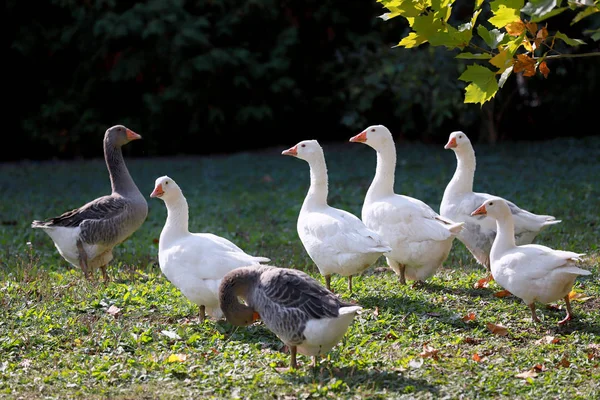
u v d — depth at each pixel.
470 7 19.70
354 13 25.05
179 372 6.77
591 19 20.53
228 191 18.27
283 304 6.40
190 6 23.77
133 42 23.09
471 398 6.11
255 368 6.84
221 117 23.30
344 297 8.76
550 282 7.47
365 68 23.19
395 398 6.07
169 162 22.59
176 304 8.65
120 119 24.03
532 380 6.40
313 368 6.74
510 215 7.96
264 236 13.41
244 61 22.95
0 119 24.73
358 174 19.14
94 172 21.34
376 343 7.32
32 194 18.14
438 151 22.11
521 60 5.66
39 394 6.32
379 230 9.09
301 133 25.55
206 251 7.79
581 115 23.34
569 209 14.02
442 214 9.98
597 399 6.04
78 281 9.73
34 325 7.89
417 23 5.77
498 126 23.30
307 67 24.95
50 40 24.03
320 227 8.59
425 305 8.41
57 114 23.69
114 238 10.05
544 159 19.77
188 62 22.55
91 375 6.72
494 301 8.62
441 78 20.88
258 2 23.12
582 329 7.71
